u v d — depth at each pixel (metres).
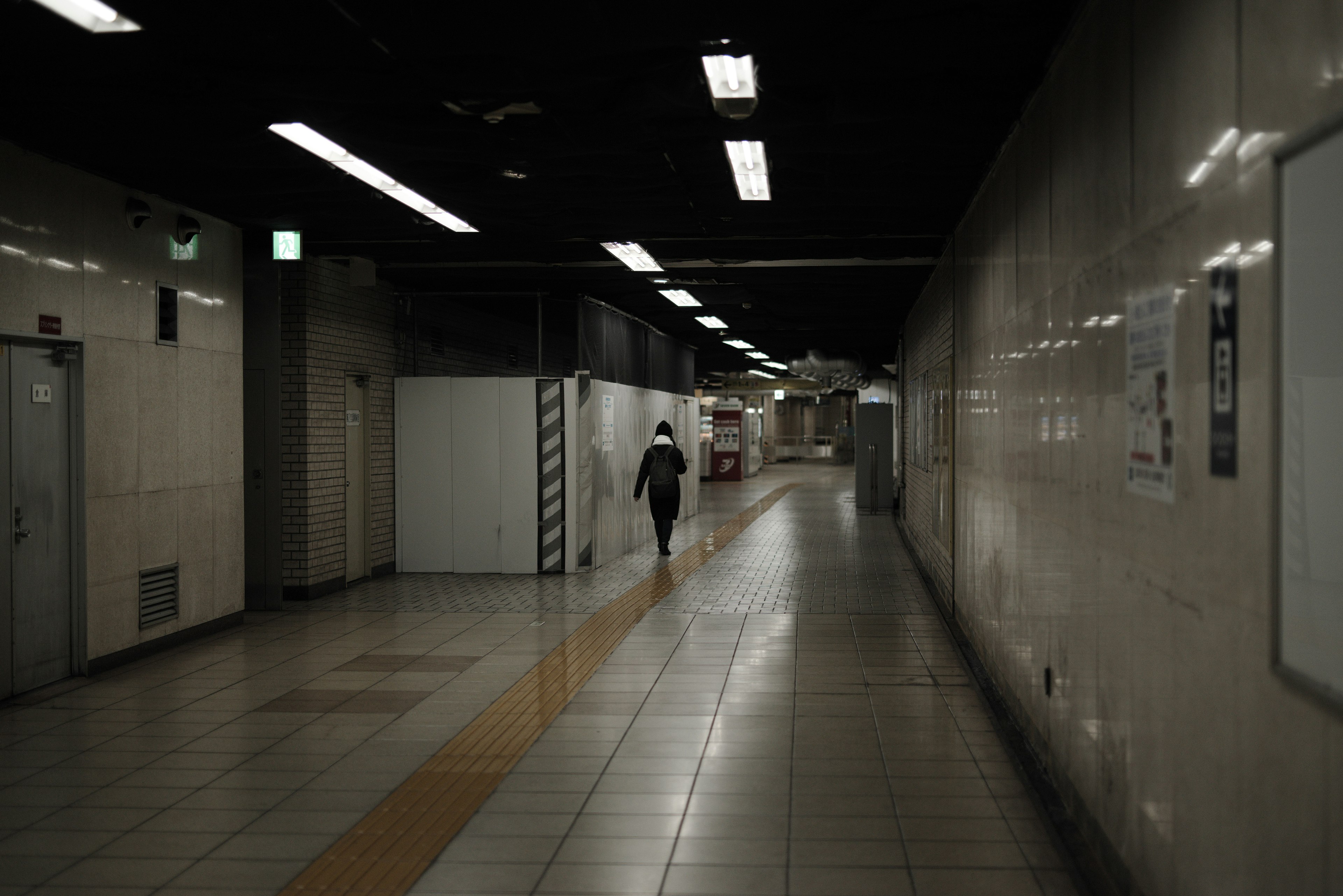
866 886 3.57
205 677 6.80
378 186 7.04
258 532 9.64
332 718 5.81
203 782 4.76
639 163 6.39
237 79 4.86
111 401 6.98
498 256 9.90
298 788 4.66
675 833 4.09
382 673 6.89
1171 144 2.83
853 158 6.33
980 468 6.95
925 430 12.28
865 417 20.92
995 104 5.16
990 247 6.46
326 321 9.95
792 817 4.25
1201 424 2.57
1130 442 3.22
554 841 4.01
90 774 4.88
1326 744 1.89
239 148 6.11
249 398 9.62
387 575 11.53
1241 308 2.30
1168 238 2.85
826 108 5.24
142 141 5.96
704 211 7.81
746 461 35.50
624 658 7.33
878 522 18.62
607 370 13.59
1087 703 3.81
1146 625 3.04
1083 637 3.88
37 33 4.35
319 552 9.89
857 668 6.97
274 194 7.32
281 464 9.61
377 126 5.64
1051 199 4.53
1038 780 4.57
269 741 5.39
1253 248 2.24
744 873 3.69
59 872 3.78
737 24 4.18
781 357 24.69
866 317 15.92
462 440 11.64
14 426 6.24
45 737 5.50
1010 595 5.66
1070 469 4.11
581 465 11.65
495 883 3.63
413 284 11.77
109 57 4.61
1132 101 3.23
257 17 4.16
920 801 4.43
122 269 7.10
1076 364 4.00
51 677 6.60
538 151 6.10
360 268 10.07
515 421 11.61
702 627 8.48
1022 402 5.27
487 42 4.37
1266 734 2.17
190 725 5.70
